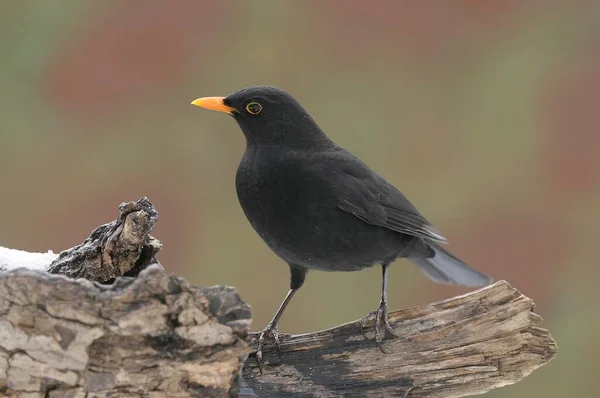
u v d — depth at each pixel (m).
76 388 7.18
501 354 8.70
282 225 9.81
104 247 8.52
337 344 8.88
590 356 12.84
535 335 8.69
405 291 13.45
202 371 7.23
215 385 7.31
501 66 14.42
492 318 8.69
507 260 13.24
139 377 7.20
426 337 8.73
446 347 8.71
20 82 13.70
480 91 14.38
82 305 6.93
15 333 7.05
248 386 8.79
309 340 8.90
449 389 8.75
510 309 8.68
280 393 8.76
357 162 10.17
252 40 14.23
